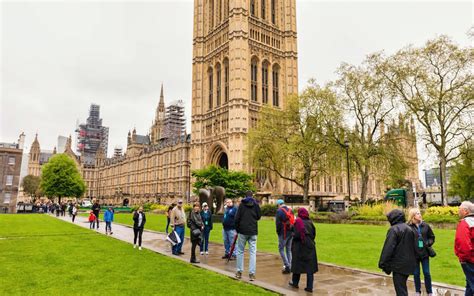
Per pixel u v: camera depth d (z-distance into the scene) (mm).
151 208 75562
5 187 84812
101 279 10211
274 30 85438
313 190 90562
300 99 49812
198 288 9219
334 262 13578
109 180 162000
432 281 10539
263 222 38344
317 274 11375
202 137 85688
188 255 15445
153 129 157375
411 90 41938
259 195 66625
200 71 89500
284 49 86438
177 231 15648
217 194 37781
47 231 26453
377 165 46469
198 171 53281
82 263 12812
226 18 83562
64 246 17672
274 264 13180
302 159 48281
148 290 8992
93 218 30188
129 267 12102
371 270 11977
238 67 75312
